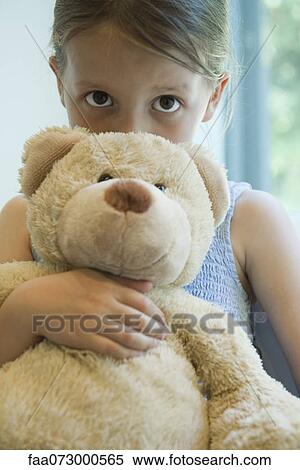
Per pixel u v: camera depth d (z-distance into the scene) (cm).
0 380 50
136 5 66
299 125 111
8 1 107
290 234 79
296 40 111
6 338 54
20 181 56
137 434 48
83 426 48
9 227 75
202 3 71
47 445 47
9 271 57
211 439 52
